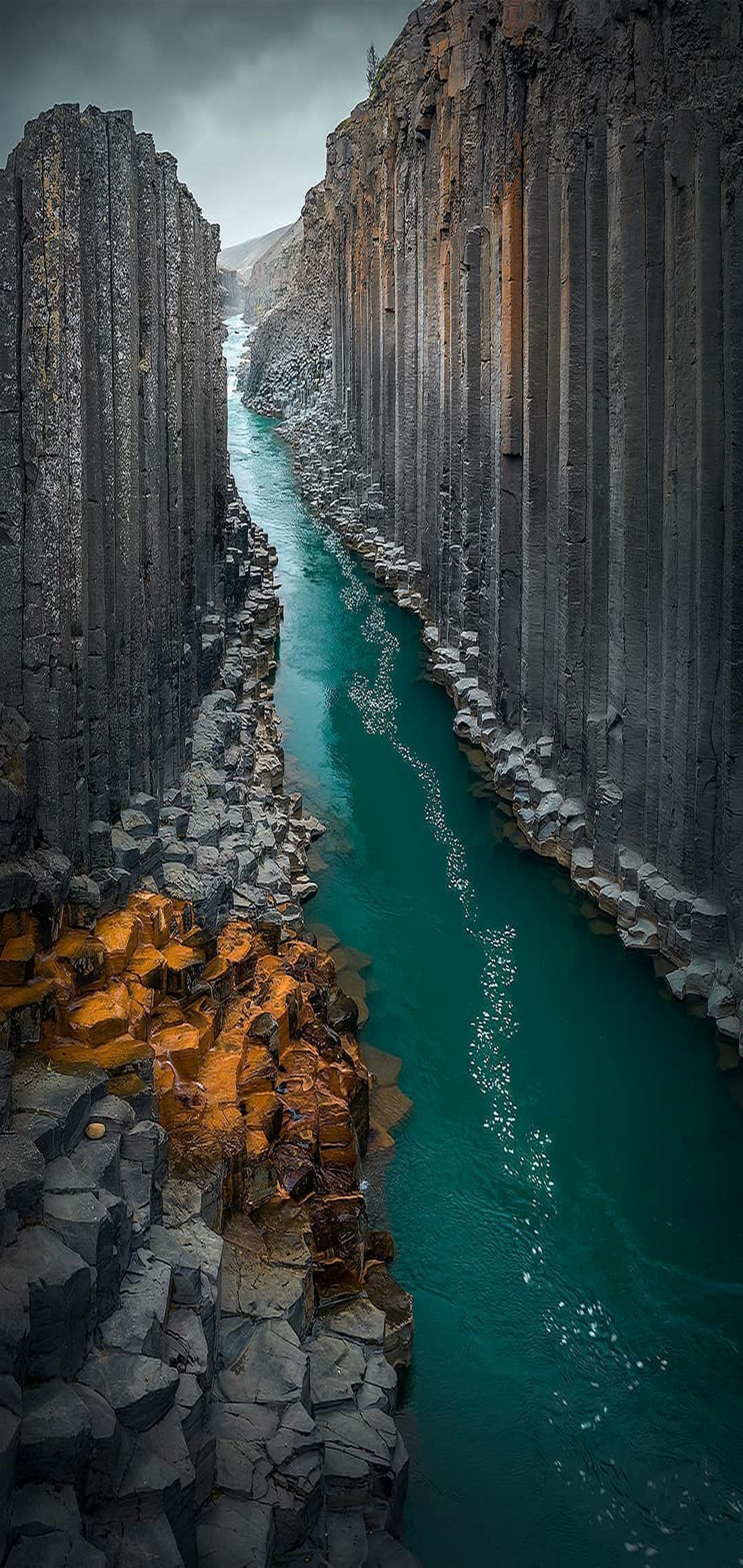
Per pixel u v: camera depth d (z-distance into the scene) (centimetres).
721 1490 1186
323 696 3167
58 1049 1262
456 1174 1584
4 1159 952
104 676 1560
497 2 2581
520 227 2455
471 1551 1110
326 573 4319
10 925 1334
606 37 2031
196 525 2475
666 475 1906
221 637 2572
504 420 2550
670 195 1842
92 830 1527
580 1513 1154
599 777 2191
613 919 2109
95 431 1518
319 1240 1302
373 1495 1065
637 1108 1714
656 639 2006
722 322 1736
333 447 5712
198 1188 1190
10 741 1403
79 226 1421
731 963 1847
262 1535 934
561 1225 1512
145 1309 980
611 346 2055
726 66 1731
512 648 2652
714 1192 1580
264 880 2016
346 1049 1678
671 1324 1377
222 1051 1466
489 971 2003
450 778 2689
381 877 2281
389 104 4062
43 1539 784
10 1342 820
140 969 1431
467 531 3047
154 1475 882
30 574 1398
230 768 2236
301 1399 1060
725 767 1819
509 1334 1352
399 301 3953
